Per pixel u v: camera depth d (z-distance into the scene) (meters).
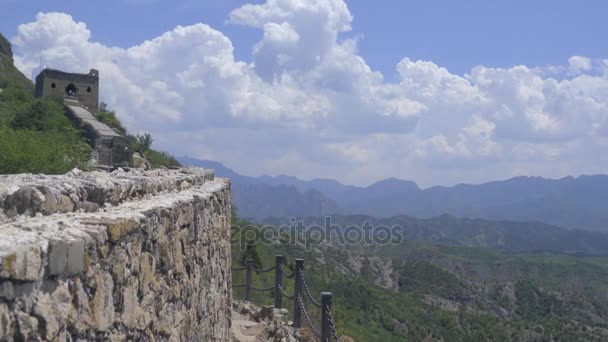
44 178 5.41
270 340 14.47
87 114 42.66
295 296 15.84
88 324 3.82
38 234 3.52
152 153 36.41
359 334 36.28
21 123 31.09
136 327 4.87
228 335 12.45
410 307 65.25
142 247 5.09
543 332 78.81
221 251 10.95
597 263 152.75
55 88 48.50
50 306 3.33
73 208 4.71
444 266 127.56
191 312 7.39
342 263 94.38
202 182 11.37
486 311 102.50
